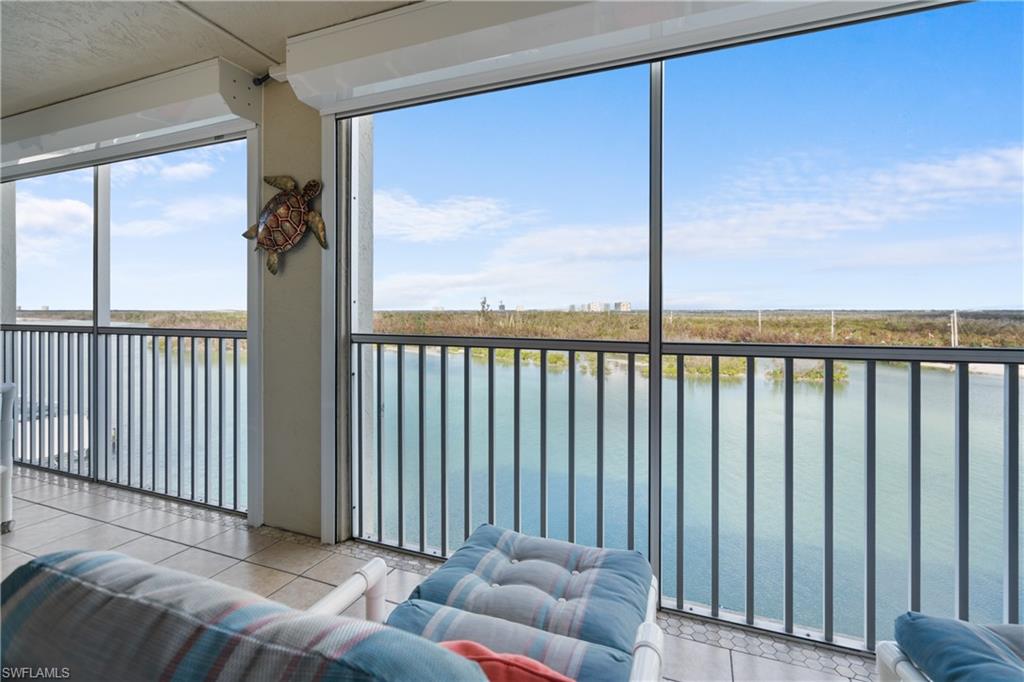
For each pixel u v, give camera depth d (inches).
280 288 92.7
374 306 97.8
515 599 41.8
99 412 121.0
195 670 16.1
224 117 92.4
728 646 62.4
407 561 83.4
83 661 17.7
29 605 19.7
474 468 90.8
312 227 87.7
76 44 82.2
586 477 82.7
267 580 76.2
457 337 82.1
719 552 71.4
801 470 70.7
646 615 42.3
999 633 37.4
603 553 50.3
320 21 75.5
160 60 87.4
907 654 37.5
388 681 14.7
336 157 86.6
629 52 67.9
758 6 58.7
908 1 56.7
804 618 70.7
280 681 15.3
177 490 113.7
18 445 135.3
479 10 66.2
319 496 90.7
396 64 73.6
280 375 93.3
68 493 113.0
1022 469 56.2
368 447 94.7
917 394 59.2
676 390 69.9
